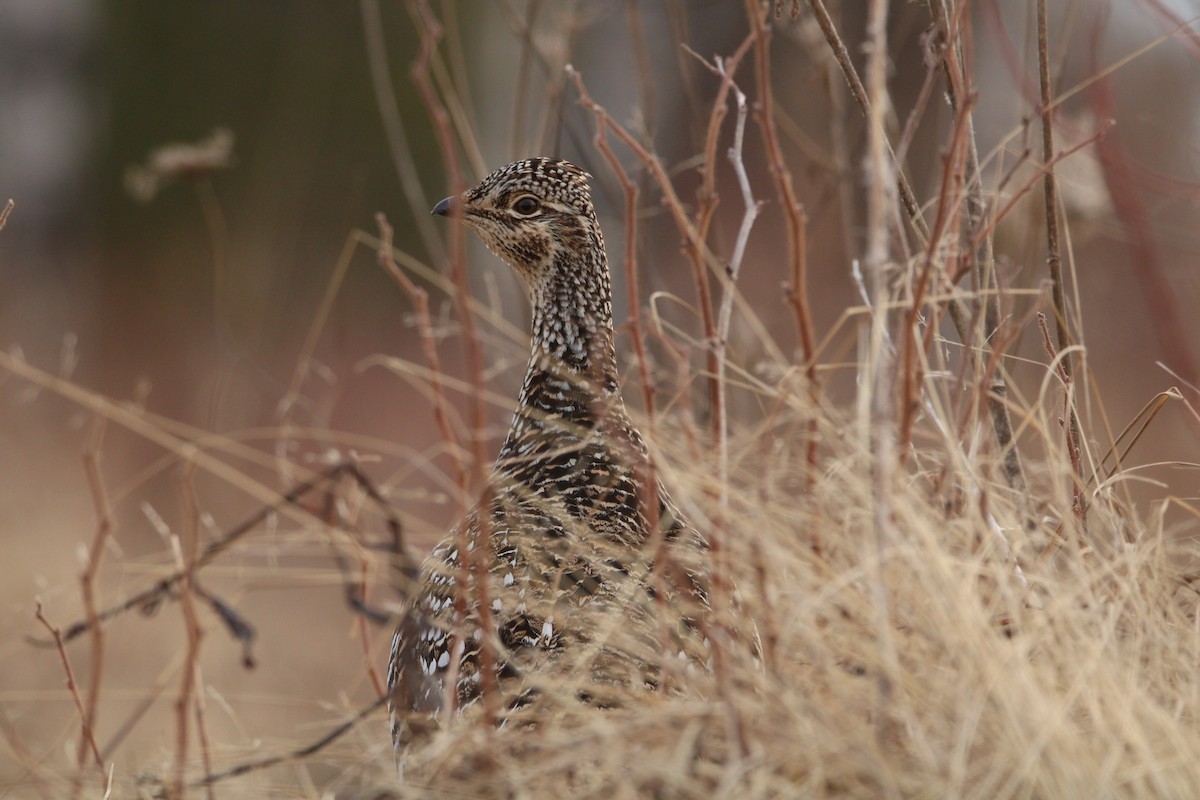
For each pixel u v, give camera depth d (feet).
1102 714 20.25
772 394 25.00
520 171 32.19
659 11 82.99
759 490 22.66
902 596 22.18
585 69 86.69
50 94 100.58
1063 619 21.95
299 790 23.68
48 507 59.26
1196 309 48.32
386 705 27.73
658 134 86.22
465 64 101.76
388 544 27.89
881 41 21.22
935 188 39.81
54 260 98.43
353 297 98.53
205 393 64.59
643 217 43.16
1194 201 37.88
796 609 21.22
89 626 27.73
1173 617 23.22
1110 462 38.09
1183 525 27.86
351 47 105.81
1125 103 58.85
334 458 29.68
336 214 102.12
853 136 47.14
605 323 31.89
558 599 23.89
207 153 45.14
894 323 33.60
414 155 104.32
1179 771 19.26
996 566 22.30
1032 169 35.81
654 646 22.75
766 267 72.13
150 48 103.35
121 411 29.84
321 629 53.78
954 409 29.14
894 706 20.04
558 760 19.74
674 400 25.96
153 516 29.17
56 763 28.99
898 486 22.74
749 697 20.77
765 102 23.39
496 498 27.94
